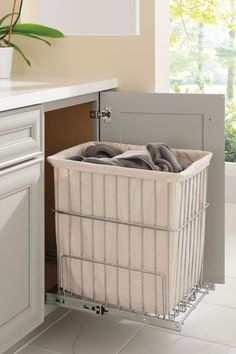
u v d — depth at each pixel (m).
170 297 1.97
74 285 2.12
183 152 2.19
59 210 2.07
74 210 2.04
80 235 2.06
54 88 2.02
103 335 2.15
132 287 2.01
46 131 2.52
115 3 2.40
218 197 2.25
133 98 2.32
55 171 2.05
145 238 1.95
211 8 3.63
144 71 2.39
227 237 3.17
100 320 2.26
